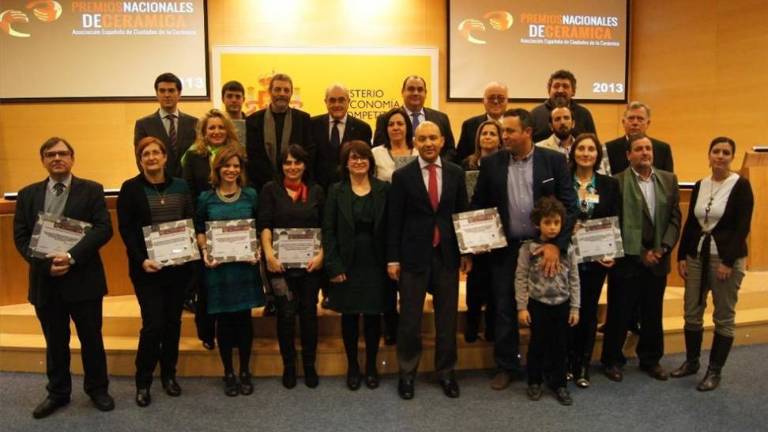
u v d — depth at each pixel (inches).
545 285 121.7
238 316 130.3
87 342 121.1
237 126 159.0
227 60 239.8
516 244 127.5
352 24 247.1
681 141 250.1
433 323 151.3
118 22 233.0
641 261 132.9
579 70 261.3
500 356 132.0
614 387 132.5
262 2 242.1
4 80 230.5
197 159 140.2
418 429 113.0
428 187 125.8
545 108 161.2
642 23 263.7
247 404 125.3
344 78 246.8
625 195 132.6
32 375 144.3
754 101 221.0
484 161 130.2
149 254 119.3
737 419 116.6
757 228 196.5
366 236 128.0
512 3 253.6
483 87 255.0
